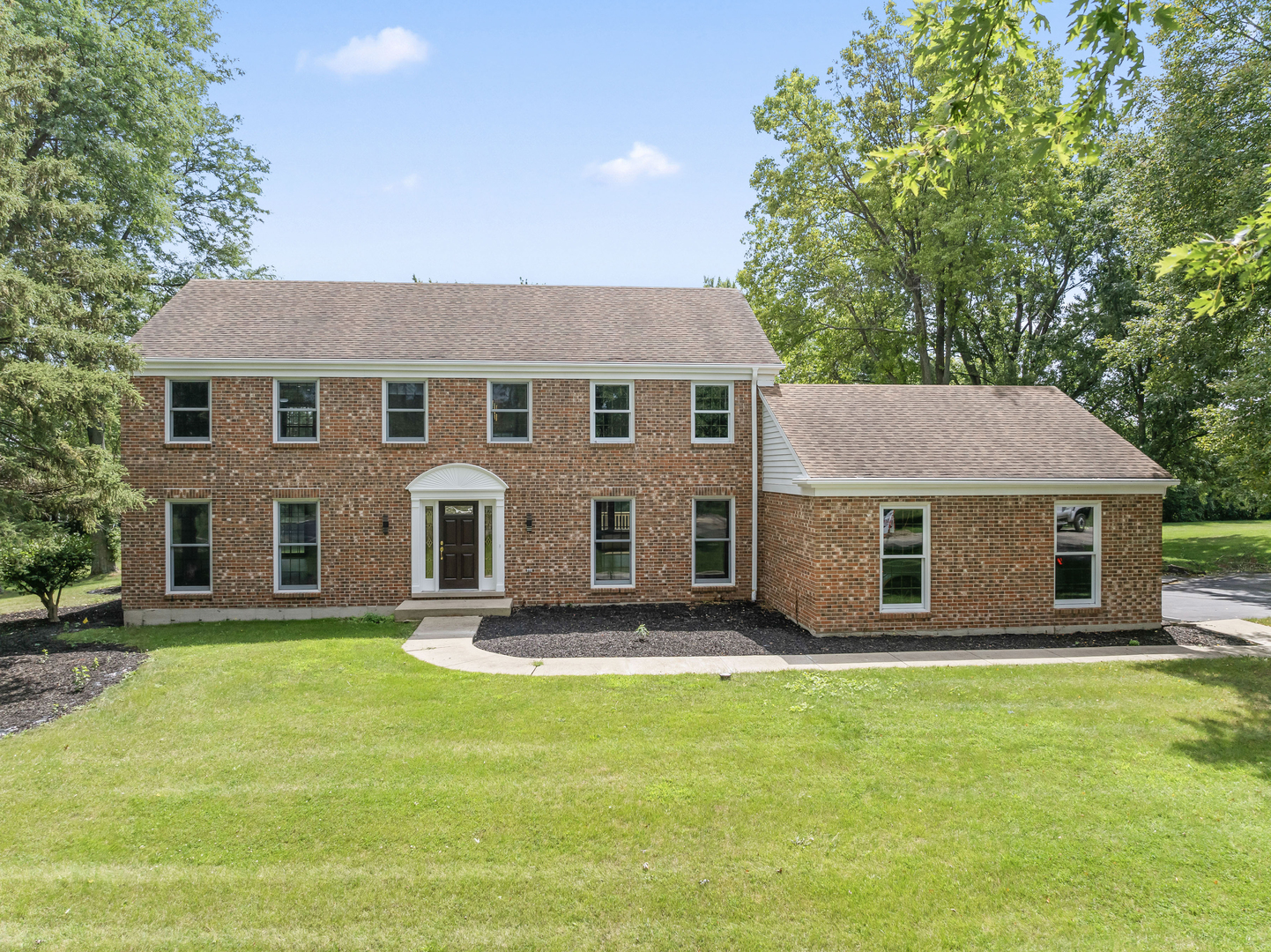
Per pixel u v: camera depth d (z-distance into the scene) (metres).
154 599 16.55
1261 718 9.24
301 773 7.73
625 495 17.52
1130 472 14.72
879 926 5.23
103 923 5.26
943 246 25.97
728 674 11.24
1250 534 34.59
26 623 16.86
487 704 9.95
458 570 17.27
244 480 16.62
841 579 14.14
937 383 30.97
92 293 14.05
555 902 5.52
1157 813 6.81
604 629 14.79
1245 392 15.92
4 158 12.90
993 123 8.42
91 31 20.50
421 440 17.09
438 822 6.69
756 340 18.64
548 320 18.94
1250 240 7.68
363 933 5.16
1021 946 5.02
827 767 7.85
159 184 22.97
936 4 8.11
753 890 5.66
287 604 16.75
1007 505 14.45
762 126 28.91
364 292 19.56
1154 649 13.30
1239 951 4.94
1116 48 7.11
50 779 7.61
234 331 17.31
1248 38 16.89
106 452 13.74
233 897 5.56
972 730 8.86
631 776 7.65
